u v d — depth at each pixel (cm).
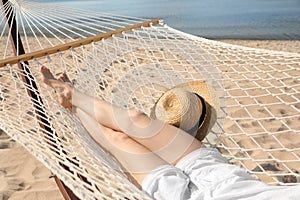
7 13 388
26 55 335
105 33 398
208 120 271
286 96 514
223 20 1347
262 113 463
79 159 226
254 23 1280
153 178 220
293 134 412
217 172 218
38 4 448
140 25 421
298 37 1066
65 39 974
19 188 329
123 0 1781
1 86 310
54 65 366
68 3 1730
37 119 267
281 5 1552
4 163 368
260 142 394
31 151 221
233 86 539
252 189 197
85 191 193
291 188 192
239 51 385
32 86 302
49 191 324
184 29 1248
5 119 255
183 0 1720
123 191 198
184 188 215
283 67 623
